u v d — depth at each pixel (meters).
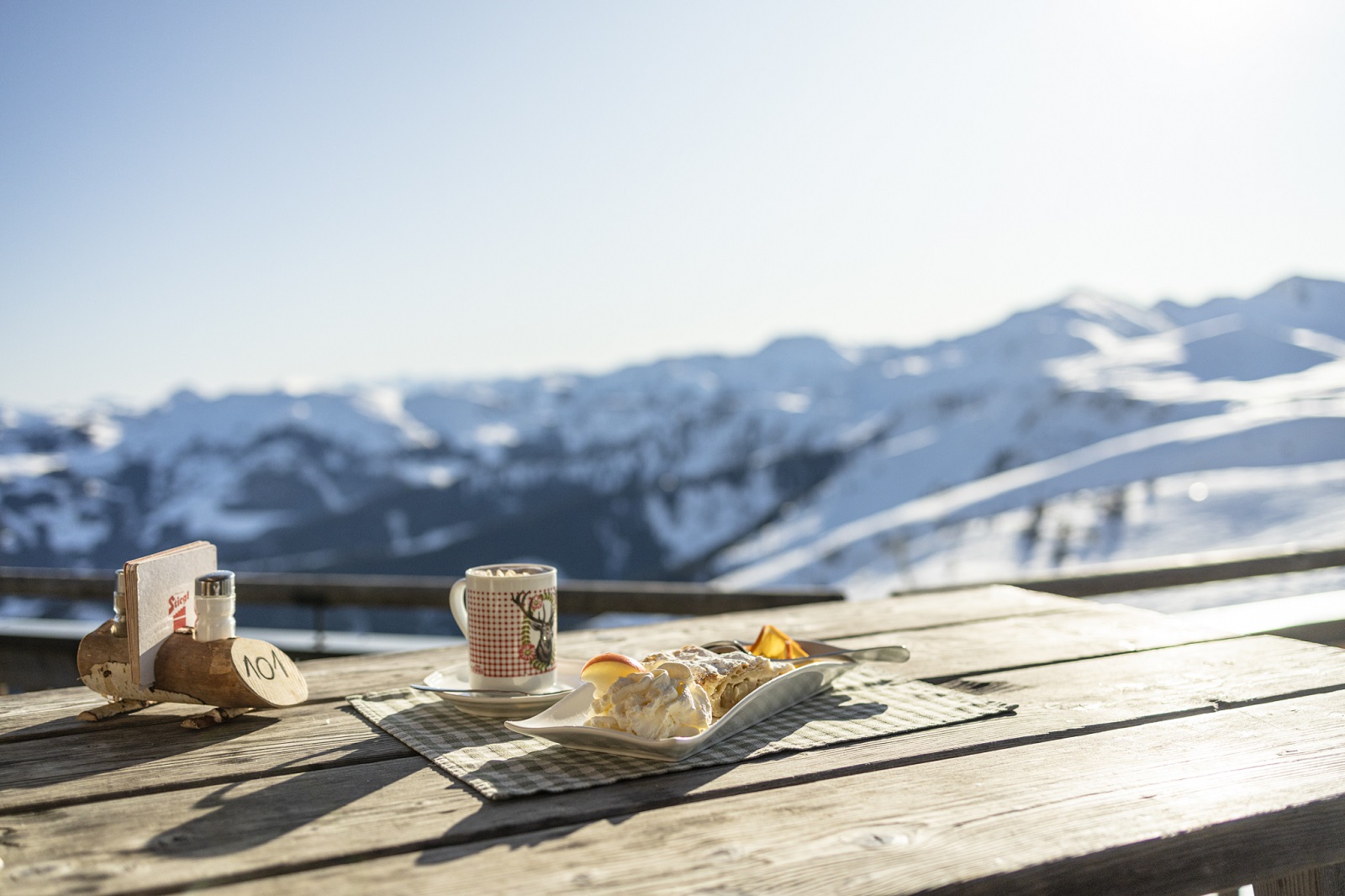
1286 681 1.19
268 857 0.70
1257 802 0.80
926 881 0.65
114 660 1.10
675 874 0.67
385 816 0.79
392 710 1.14
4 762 0.95
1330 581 6.91
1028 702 1.12
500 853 0.71
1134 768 0.88
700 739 0.92
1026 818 0.76
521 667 1.10
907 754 0.93
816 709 1.10
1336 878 0.92
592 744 0.95
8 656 2.65
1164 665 1.29
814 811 0.78
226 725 1.09
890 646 1.23
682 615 2.57
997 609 1.77
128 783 0.88
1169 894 0.73
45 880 0.67
